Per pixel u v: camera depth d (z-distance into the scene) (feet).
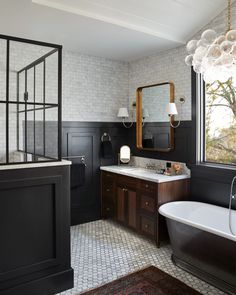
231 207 10.49
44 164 7.67
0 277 7.04
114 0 9.10
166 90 12.92
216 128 11.50
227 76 7.00
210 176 11.19
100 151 14.51
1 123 11.52
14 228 7.27
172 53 12.70
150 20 10.38
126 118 15.31
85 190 14.14
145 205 11.62
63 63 13.02
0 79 11.43
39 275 7.65
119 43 12.00
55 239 7.91
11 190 7.22
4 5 8.47
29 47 12.04
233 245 7.64
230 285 7.97
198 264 8.87
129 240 11.85
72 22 9.77
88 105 13.94
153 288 8.26
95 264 9.71
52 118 12.85
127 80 15.33
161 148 13.25
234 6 10.12
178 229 9.37
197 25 11.07
